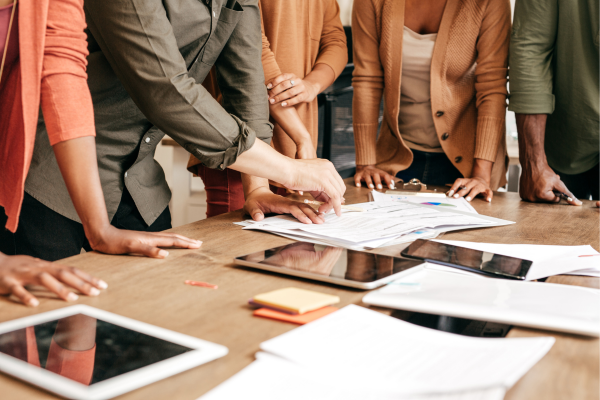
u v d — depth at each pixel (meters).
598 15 1.33
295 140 1.39
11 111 0.72
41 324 0.45
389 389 0.34
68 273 0.56
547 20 1.37
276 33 1.52
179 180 2.84
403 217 1.00
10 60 0.71
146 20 0.74
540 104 1.35
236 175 1.35
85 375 0.36
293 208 0.98
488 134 1.52
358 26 1.69
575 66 1.40
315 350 0.40
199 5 0.93
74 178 0.71
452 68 1.57
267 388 0.34
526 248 0.80
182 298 0.55
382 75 1.70
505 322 0.47
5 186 0.74
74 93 0.69
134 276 0.62
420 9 1.61
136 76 0.77
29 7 0.64
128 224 1.17
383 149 1.80
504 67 1.51
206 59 1.03
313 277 0.60
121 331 0.44
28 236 0.97
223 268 0.67
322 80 1.56
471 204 1.25
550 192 1.29
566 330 0.45
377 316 0.47
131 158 1.10
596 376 0.38
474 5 1.51
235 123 0.84
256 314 0.50
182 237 0.77
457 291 0.55
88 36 0.92
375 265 0.65
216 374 0.38
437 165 1.73
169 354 0.40
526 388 0.36
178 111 0.79
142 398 0.35
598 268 0.67
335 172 0.97
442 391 0.33
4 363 0.38
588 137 1.45
